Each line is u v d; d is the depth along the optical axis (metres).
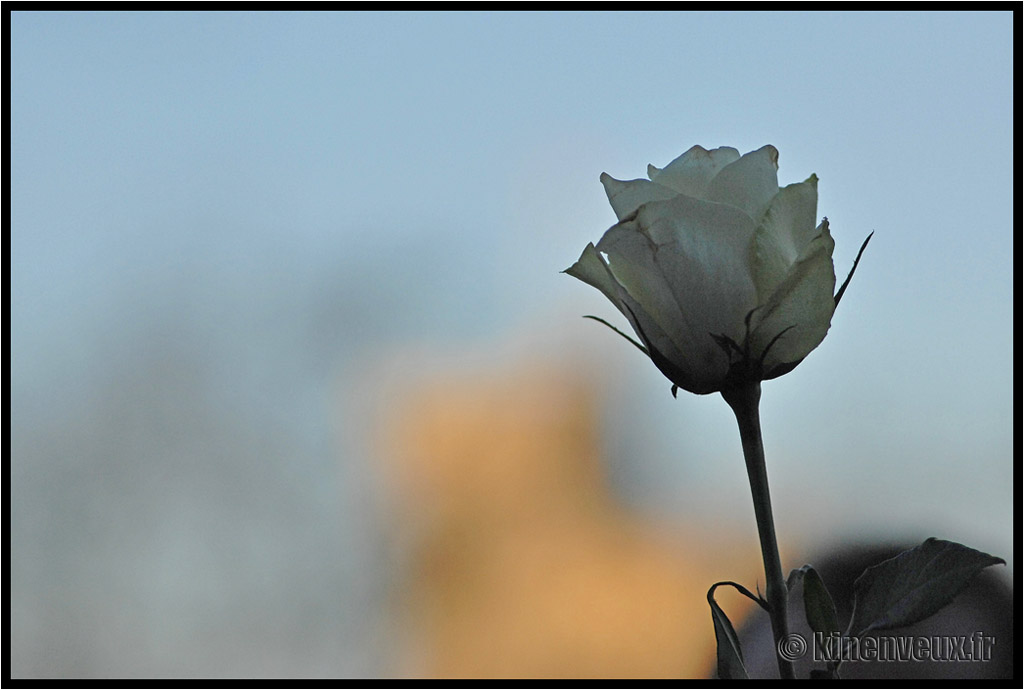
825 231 0.96
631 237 0.96
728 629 0.96
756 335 0.96
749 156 0.97
